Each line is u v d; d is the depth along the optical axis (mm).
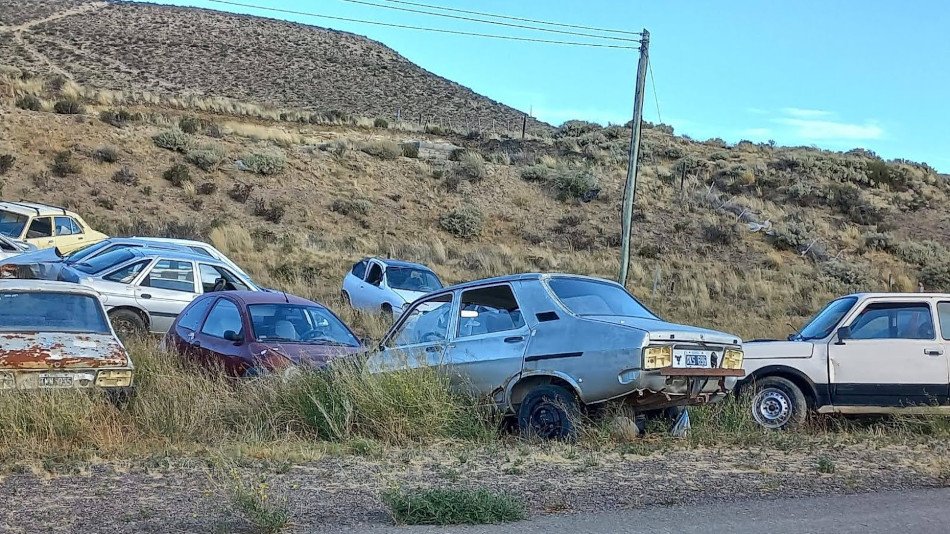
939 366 10703
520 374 9234
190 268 16156
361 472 7543
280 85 92938
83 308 10023
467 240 41312
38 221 23141
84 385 9070
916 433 10344
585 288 9867
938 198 56875
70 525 5836
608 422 9047
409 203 43406
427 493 6379
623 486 7188
